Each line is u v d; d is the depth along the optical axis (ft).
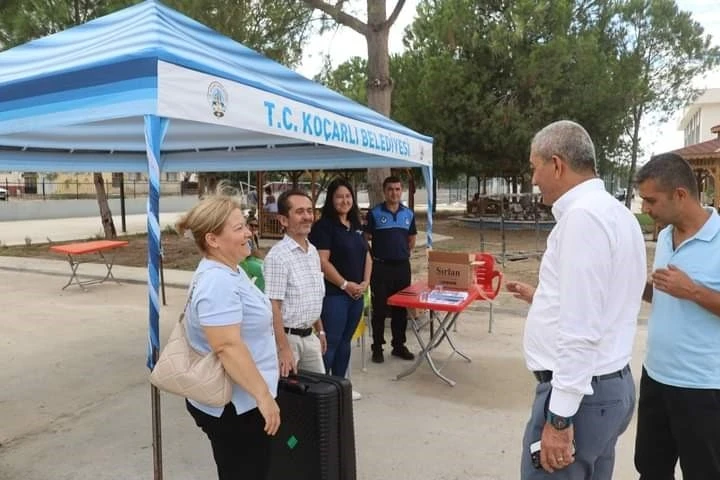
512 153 57.11
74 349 18.60
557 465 5.73
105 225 52.95
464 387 15.01
